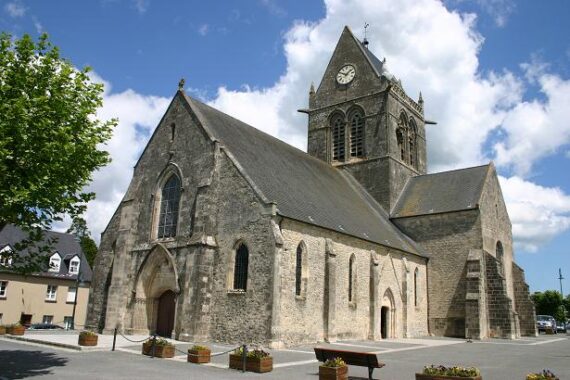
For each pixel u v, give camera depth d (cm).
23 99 1600
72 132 1770
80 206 1841
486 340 3866
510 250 5019
